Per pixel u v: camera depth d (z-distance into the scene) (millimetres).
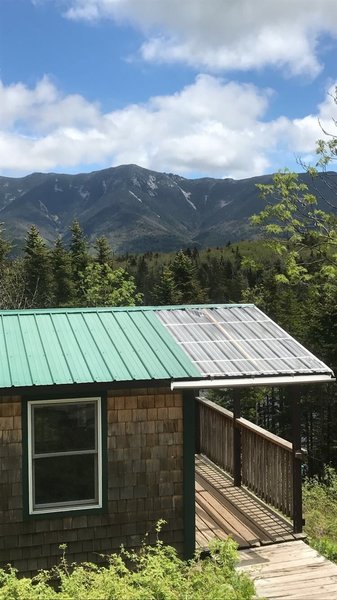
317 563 6742
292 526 7777
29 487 6617
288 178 18812
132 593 4676
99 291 26781
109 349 7223
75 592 4945
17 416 6621
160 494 7043
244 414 28844
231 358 7328
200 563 6426
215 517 8141
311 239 19000
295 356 7570
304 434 29656
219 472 10109
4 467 6570
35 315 8070
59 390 6328
